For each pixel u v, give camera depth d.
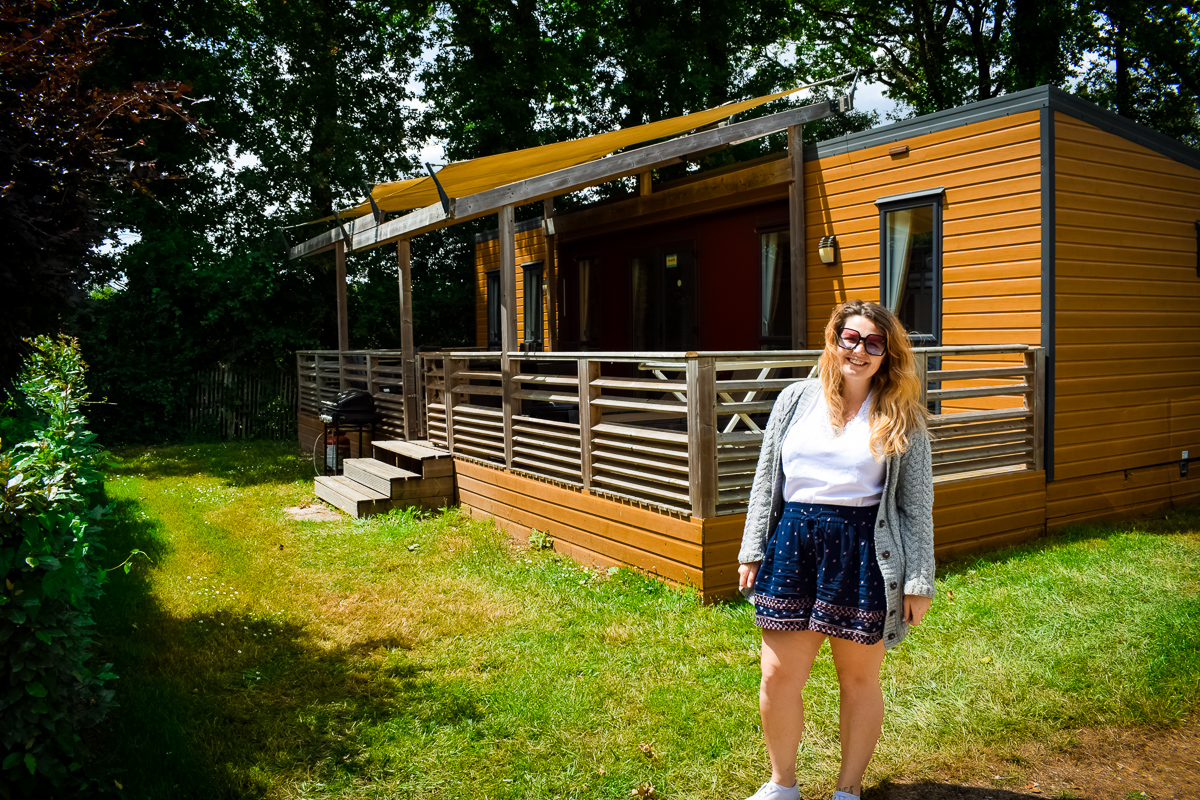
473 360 10.34
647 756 3.45
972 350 6.61
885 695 3.95
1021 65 19.94
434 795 3.19
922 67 24.31
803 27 25.00
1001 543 6.82
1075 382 7.29
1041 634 4.58
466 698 4.00
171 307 15.60
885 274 8.36
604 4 20.84
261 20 19.67
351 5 19.80
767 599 2.83
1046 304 7.02
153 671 4.35
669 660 4.42
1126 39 21.00
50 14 3.61
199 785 3.21
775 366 5.62
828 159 8.87
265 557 6.75
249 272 15.97
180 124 16.86
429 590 5.80
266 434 16.31
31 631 2.69
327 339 18.17
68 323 3.97
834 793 2.92
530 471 7.46
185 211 18.27
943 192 7.79
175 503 9.12
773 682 2.86
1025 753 3.45
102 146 3.68
